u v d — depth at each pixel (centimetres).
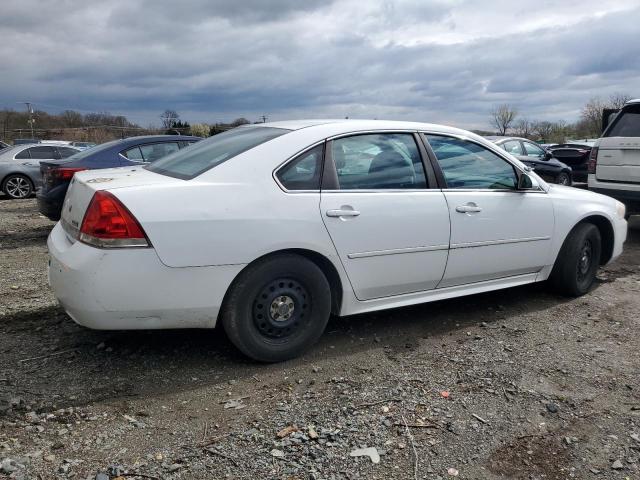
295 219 346
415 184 405
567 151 1609
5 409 295
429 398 319
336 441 275
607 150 790
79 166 749
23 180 1414
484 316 460
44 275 573
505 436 283
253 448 268
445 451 269
